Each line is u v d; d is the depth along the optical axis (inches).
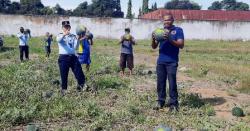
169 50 396.2
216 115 401.1
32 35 2105.1
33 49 1237.1
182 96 458.9
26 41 863.1
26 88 475.2
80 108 387.9
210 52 1378.0
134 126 347.9
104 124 343.6
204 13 2677.2
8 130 326.3
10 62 839.1
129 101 432.5
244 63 965.2
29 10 3142.2
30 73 599.8
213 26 2174.0
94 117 368.2
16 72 604.1
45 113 366.6
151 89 526.0
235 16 2657.5
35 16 2102.6
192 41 2048.5
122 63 662.5
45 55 1036.5
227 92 529.0
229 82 634.2
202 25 2172.7
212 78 666.8
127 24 2135.8
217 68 793.6
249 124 368.8
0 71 614.5
